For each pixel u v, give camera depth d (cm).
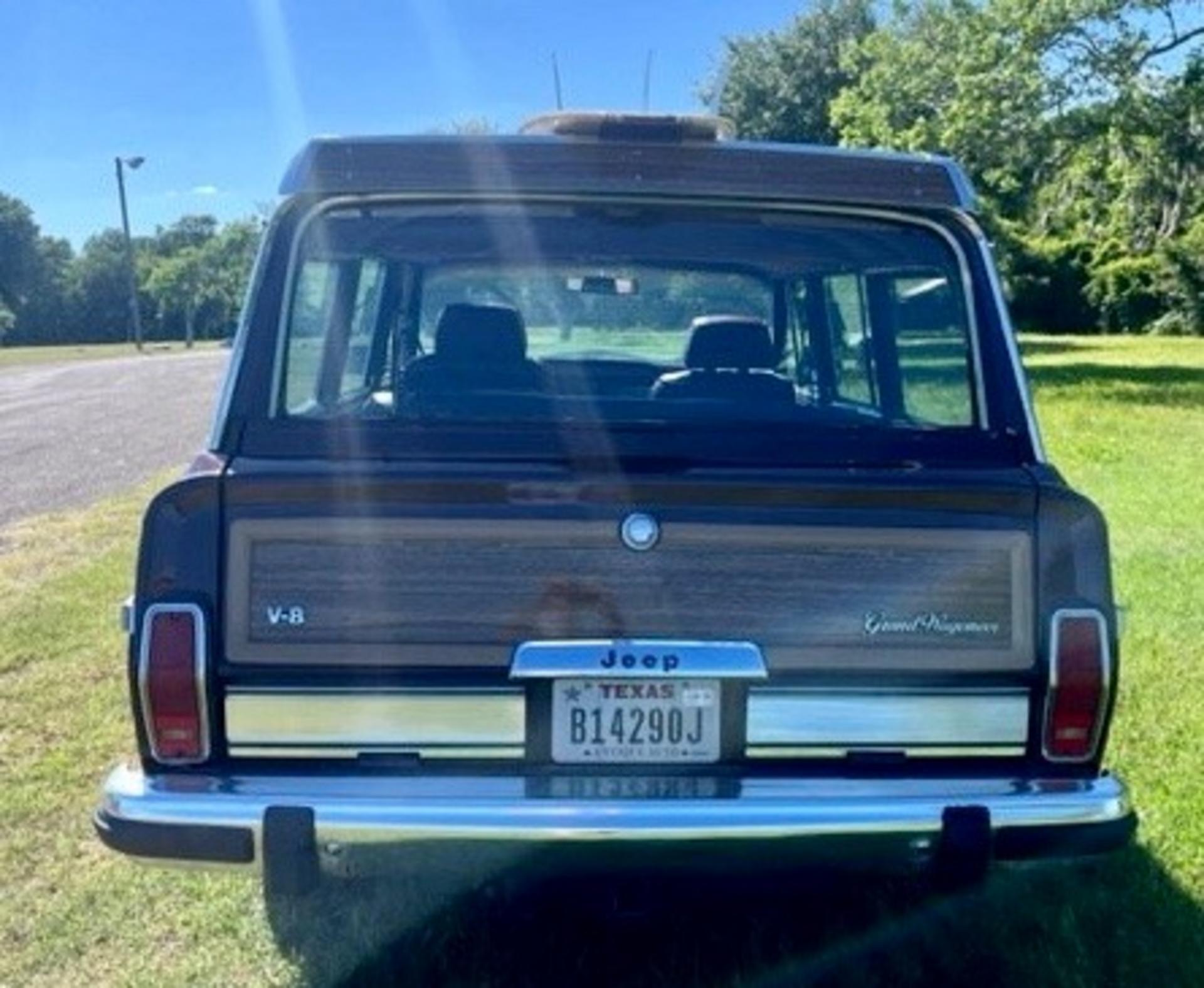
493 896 344
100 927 359
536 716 283
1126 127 2328
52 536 910
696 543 280
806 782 285
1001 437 314
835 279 371
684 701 284
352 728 281
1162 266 4066
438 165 324
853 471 294
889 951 348
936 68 2362
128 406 2059
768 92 3700
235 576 278
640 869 287
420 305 387
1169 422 1477
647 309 395
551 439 304
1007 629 287
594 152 326
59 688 562
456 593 279
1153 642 599
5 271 8344
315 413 328
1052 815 286
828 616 283
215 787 279
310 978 336
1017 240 3466
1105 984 326
